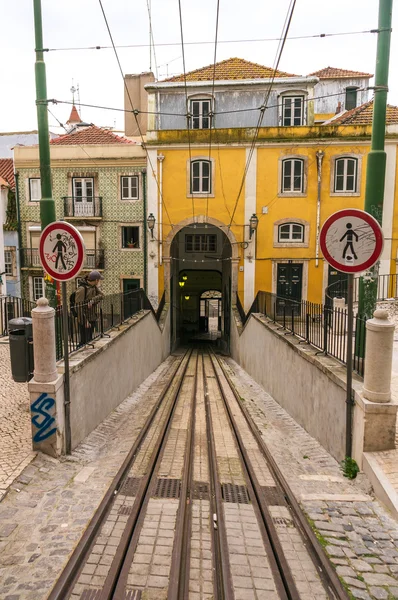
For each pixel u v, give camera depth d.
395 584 3.14
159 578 3.21
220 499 4.41
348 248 4.86
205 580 3.22
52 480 4.68
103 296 8.31
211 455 5.70
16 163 21.56
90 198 21.23
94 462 5.37
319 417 6.32
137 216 21.00
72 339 6.88
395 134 18.75
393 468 4.45
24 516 3.95
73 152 20.97
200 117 20.38
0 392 7.71
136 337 10.69
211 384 11.56
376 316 4.64
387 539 3.69
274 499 4.44
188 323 31.70
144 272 21.12
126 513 4.08
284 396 8.75
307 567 3.37
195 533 3.82
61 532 3.70
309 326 7.94
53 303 7.07
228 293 22.66
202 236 26.64
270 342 10.22
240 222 20.08
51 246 5.23
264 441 6.38
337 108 28.09
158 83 20.19
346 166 19.50
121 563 3.38
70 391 5.69
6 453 5.08
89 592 3.06
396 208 19.19
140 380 11.32
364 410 4.66
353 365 5.88
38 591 3.01
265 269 20.27
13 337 5.92
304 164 19.59
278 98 19.97
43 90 6.69
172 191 20.22
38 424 5.13
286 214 19.89
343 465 5.11
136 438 6.25
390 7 5.61
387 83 5.75
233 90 20.16
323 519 3.97
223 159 19.84
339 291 17.08
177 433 6.72
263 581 3.20
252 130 19.48
